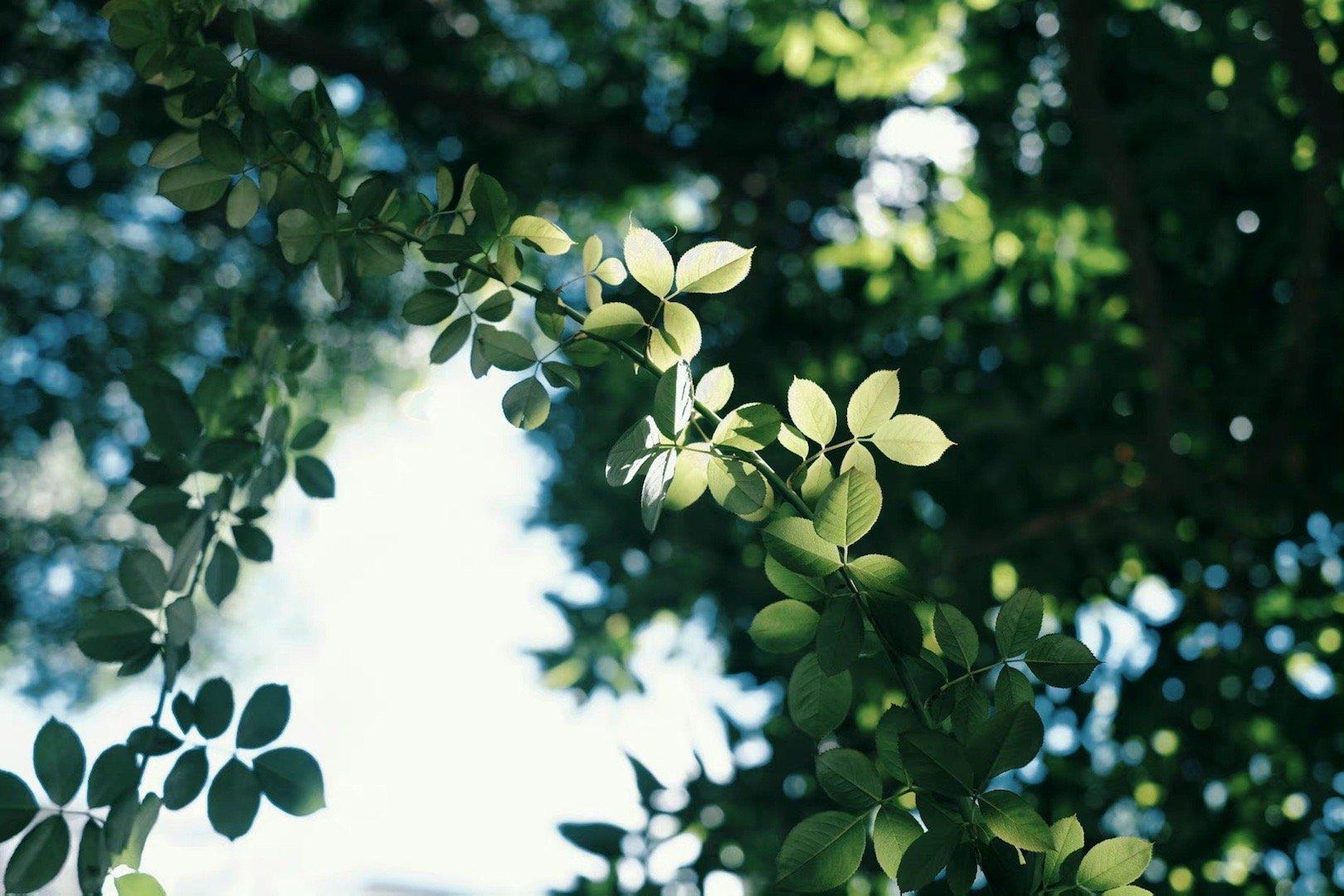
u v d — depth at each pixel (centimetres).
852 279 310
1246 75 242
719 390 113
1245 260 274
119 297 500
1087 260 270
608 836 218
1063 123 282
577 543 311
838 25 296
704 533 275
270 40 323
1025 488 275
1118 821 256
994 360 290
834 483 107
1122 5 266
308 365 136
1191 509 273
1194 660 267
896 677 110
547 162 387
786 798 230
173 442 127
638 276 111
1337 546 276
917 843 106
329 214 118
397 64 398
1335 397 272
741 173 371
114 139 441
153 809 117
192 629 122
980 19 296
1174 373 254
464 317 117
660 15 404
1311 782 249
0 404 472
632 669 295
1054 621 272
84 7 374
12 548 560
